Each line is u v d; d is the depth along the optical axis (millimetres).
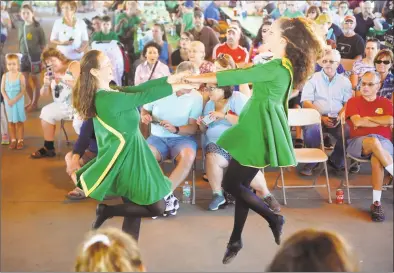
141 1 9617
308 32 3508
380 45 6848
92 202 5219
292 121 5293
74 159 4758
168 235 4645
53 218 4918
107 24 7680
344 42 6828
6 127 6508
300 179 5691
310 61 3533
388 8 7473
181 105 5039
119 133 3465
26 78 7414
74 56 7559
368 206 5203
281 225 3787
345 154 5309
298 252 2143
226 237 4621
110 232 2414
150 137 5152
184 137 5121
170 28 8914
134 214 3611
